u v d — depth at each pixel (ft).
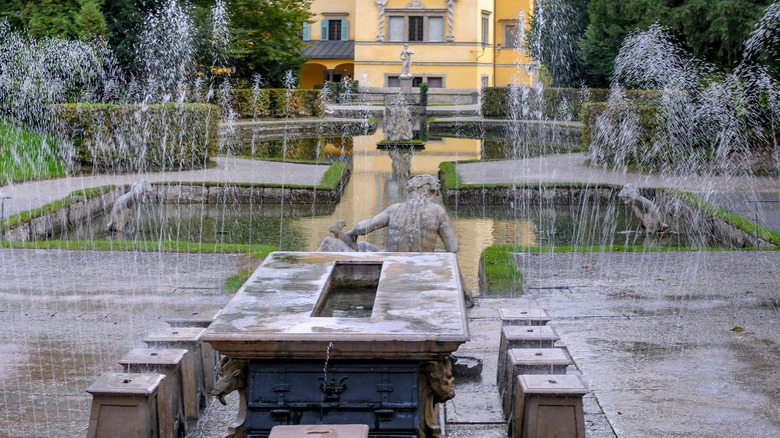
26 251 41.19
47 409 20.51
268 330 15.15
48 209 50.29
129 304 31.22
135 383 16.58
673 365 24.11
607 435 19.06
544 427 16.69
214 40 120.88
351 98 181.06
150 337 20.29
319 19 199.00
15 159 74.08
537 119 136.26
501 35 194.80
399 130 107.45
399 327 15.28
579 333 27.50
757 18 78.13
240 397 16.19
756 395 21.59
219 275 36.19
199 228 53.26
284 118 138.62
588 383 22.50
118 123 77.20
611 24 120.57
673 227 53.42
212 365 21.83
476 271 41.47
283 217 58.03
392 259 21.02
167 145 77.87
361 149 104.68
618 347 25.89
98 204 58.49
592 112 81.46
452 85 186.39
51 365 23.94
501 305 31.40
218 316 16.10
